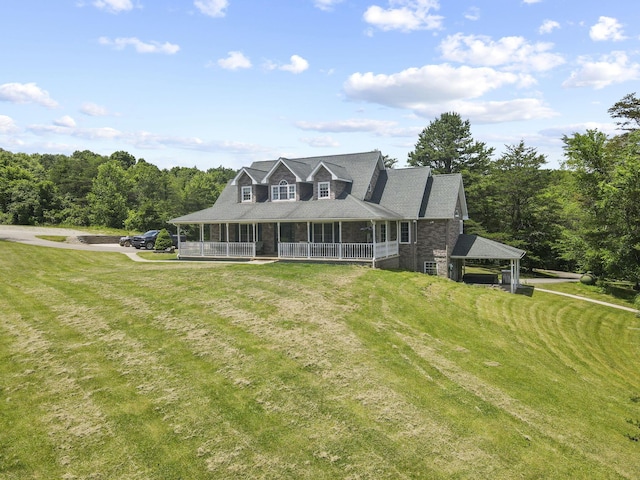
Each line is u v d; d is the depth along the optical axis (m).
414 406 12.17
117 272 24.31
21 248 32.78
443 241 32.75
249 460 9.42
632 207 26.61
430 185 35.84
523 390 14.50
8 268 25.44
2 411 10.37
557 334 23.16
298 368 13.56
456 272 35.41
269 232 35.12
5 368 12.29
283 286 21.97
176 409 10.92
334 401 11.95
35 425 9.95
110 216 73.44
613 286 37.53
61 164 88.75
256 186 36.00
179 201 76.38
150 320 16.25
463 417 12.00
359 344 16.03
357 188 34.09
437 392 13.22
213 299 19.05
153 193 81.25
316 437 10.37
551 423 12.51
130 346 14.04
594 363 19.95
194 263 30.84
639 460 11.36
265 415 11.03
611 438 12.33
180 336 15.07
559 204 43.75
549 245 45.47
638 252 29.56
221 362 13.47
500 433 11.48
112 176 79.19
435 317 21.28
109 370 12.49
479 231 47.16
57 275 23.12
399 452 10.12
